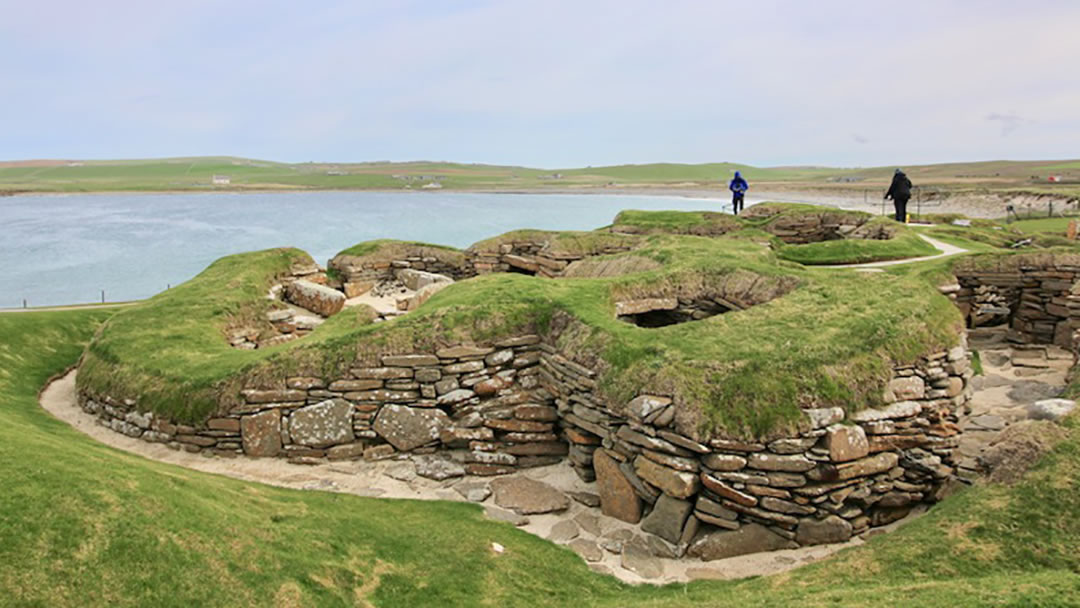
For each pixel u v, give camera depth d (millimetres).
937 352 10258
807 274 13852
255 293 18328
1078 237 29203
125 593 5352
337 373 11578
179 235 68375
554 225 70812
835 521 8680
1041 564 6180
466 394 11742
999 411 12547
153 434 11914
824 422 8797
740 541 8609
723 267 15172
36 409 12969
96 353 14086
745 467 8703
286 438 11430
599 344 10977
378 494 10297
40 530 5570
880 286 12367
